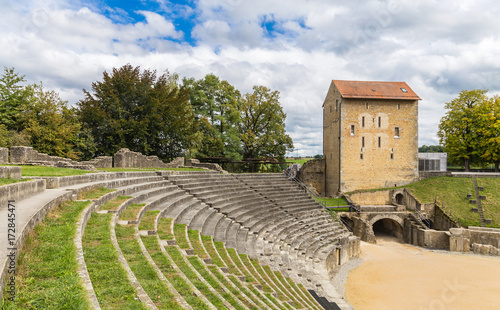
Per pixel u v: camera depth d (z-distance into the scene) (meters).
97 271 7.07
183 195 22.33
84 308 5.15
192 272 9.19
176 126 43.44
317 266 22.89
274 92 53.66
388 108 46.97
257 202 29.34
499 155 48.47
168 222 14.62
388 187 46.50
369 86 48.75
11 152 23.41
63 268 6.57
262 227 23.86
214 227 17.80
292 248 23.92
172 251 10.87
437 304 19.16
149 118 42.16
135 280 6.88
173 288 7.15
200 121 49.34
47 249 7.45
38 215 8.91
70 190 13.29
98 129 39.88
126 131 39.94
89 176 18.22
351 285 22.42
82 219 9.99
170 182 24.19
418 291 21.30
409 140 47.28
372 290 21.41
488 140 48.00
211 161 51.69
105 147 40.31
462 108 52.16
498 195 40.69
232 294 8.98
